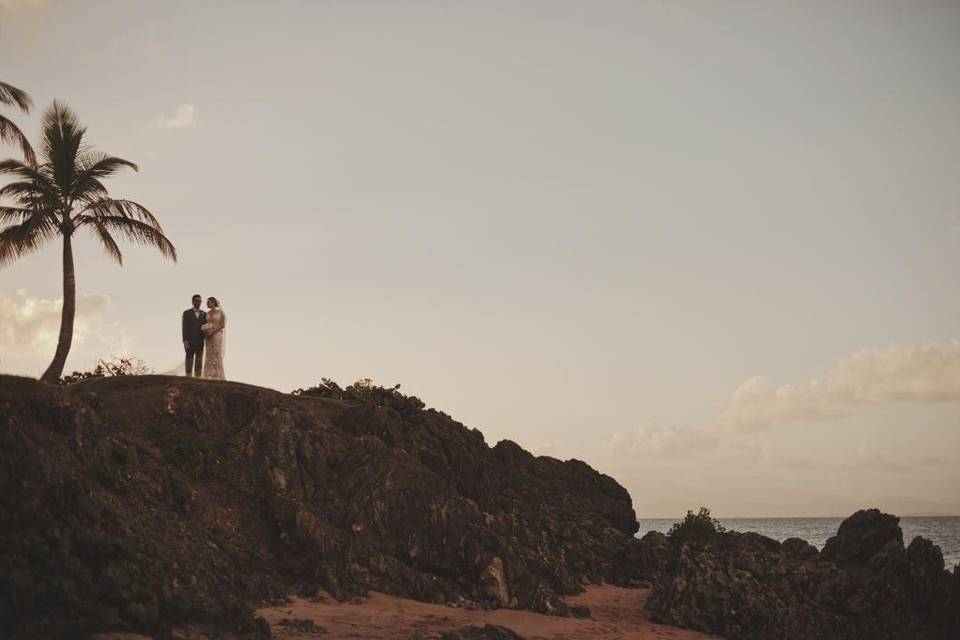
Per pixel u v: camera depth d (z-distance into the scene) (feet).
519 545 103.40
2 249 109.40
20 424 68.33
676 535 126.00
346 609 76.43
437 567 88.63
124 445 80.43
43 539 55.52
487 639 68.74
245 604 64.85
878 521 99.91
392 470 94.07
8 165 110.63
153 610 55.83
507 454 136.26
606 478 148.77
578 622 85.05
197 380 109.40
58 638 50.08
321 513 90.48
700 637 84.43
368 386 128.16
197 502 85.87
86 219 115.03
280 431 96.94
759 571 90.94
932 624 82.84
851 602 86.02
